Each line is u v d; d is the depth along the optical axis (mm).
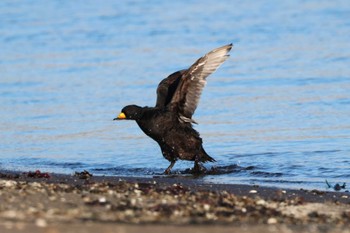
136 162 16641
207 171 15523
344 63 25609
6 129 20094
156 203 10609
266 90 22906
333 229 9250
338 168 15469
